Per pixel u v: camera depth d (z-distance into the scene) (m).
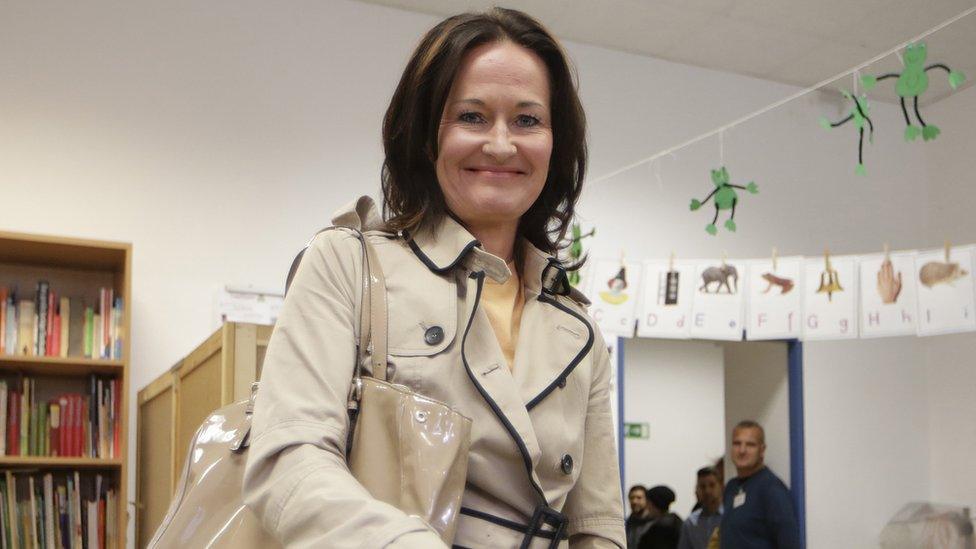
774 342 5.60
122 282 3.82
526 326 1.10
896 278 3.86
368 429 0.90
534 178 1.10
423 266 1.03
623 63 5.25
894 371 5.74
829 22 4.83
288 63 4.49
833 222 5.62
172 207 4.16
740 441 5.34
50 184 3.98
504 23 1.11
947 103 5.82
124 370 3.62
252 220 4.29
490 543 0.96
